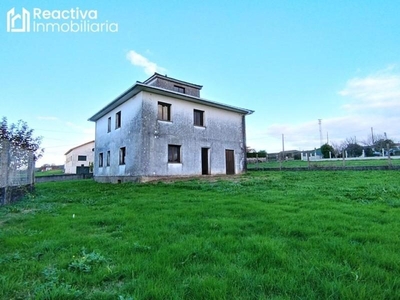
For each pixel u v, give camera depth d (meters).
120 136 14.05
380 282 1.75
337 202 5.34
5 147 6.70
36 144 13.99
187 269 2.04
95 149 18.31
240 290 1.68
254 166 22.28
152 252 2.49
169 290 1.66
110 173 15.00
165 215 4.32
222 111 16.27
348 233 3.00
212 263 2.17
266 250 2.41
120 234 3.27
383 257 2.17
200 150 14.53
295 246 2.58
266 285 1.74
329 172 14.61
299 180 10.61
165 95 13.14
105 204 6.02
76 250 2.60
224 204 5.32
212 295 1.59
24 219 4.47
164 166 12.70
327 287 1.66
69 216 4.59
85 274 1.99
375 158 25.16
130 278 1.93
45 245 2.77
